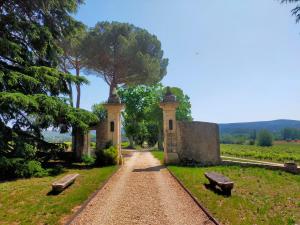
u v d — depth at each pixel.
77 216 6.17
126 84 28.69
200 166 15.51
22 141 11.94
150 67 26.17
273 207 7.20
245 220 5.79
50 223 5.56
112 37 25.33
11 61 12.98
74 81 14.47
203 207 6.67
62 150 14.38
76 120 13.34
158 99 37.31
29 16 14.09
